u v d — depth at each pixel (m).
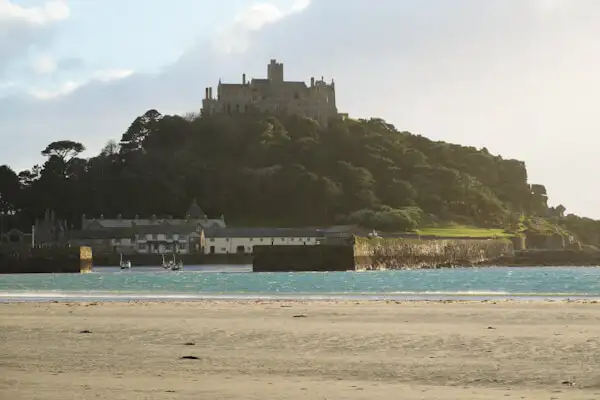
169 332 39.22
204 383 24.83
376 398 22.36
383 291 89.81
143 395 22.75
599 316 46.78
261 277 139.50
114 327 41.94
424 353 31.20
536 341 34.31
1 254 184.62
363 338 36.00
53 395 22.70
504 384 24.62
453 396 22.62
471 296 75.06
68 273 181.75
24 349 32.97
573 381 24.97
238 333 38.44
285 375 26.44
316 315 48.91
